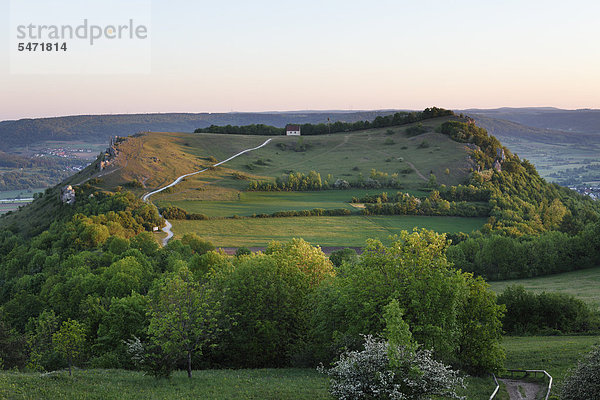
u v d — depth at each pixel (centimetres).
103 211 15638
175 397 3078
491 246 11281
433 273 4038
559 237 11700
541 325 6394
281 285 5047
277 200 18938
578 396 2686
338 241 14338
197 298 3747
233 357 4716
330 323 4569
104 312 6003
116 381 3459
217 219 16188
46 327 5366
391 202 18600
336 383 2531
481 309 4259
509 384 3675
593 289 8906
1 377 3133
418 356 2538
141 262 9181
